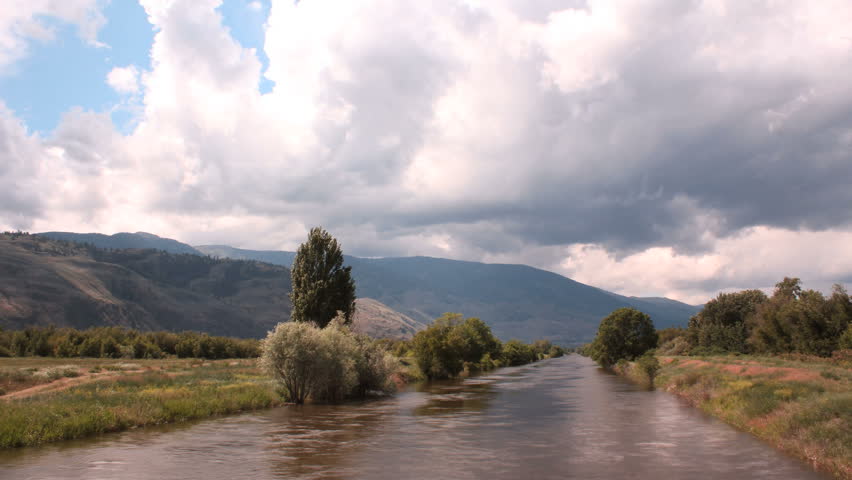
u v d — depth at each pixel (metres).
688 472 20.78
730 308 127.50
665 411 41.47
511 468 21.62
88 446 25.77
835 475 19.83
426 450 25.52
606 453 24.75
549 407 45.19
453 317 96.44
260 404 43.28
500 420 36.69
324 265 68.38
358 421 35.88
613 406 45.69
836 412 24.23
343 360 50.56
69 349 116.00
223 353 142.88
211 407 38.53
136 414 32.81
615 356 121.56
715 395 41.12
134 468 21.23
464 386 73.69
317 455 24.17
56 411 29.28
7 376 52.62
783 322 81.62
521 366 167.88
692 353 115.12
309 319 66.12
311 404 47.34
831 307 75.62
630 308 122.25
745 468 21.38
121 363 86.44
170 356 137.00
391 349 135.25
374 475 20.34
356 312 68.94
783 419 27.03
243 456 23.80
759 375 46.22
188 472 20.66
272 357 47.09
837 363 63.44
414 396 57.06
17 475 20.00
